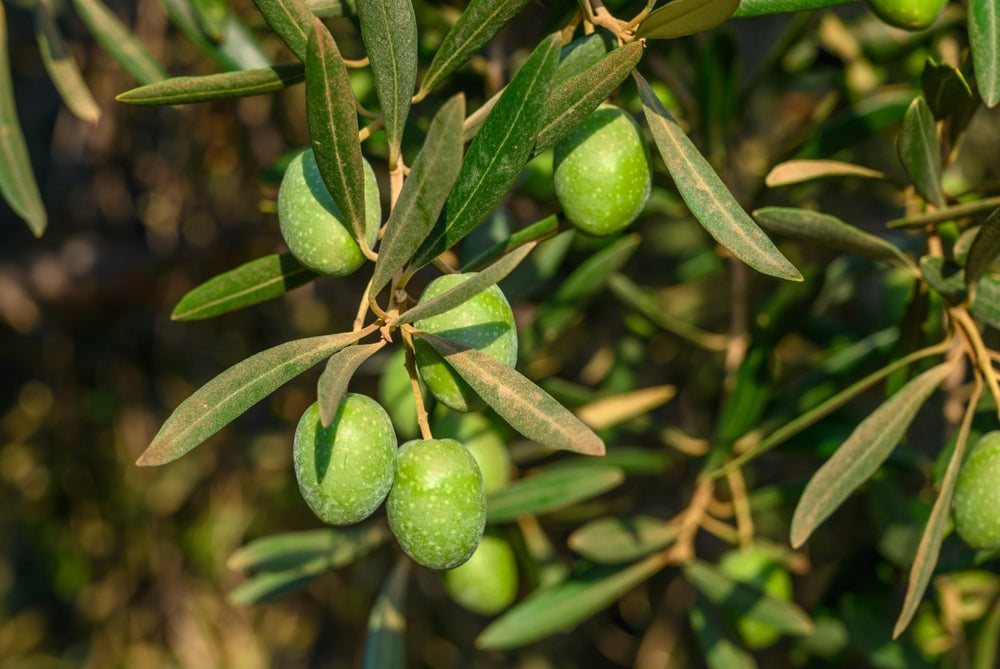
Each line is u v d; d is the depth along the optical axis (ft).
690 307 2.71
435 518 1.25
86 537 3.05
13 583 3.43
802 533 1.39
